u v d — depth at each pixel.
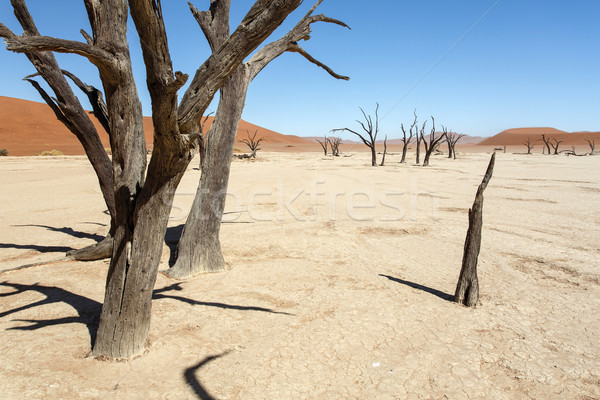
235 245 7.03
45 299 4.49
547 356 3.34
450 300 4.57
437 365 3.19
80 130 5.26
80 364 3.09
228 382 2.91
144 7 2.05
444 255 6.50
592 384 2.94
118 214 3.11
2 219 9.13
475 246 4.38
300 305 4.39
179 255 5.51
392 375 3.03
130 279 3.14
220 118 5.43
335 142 53.59
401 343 3.54
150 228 3.10
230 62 2.57
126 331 3.20
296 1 2.46
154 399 2.67
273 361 3.22
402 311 4.24
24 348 3.32
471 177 20.39
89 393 2.71
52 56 4.85
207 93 2.63
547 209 10.83
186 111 2.63
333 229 8.31
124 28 2.83
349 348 3.45
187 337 3.61
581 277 5.39
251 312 4.19
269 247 6.93
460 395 2.79
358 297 4.64
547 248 6.86
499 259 6.21
